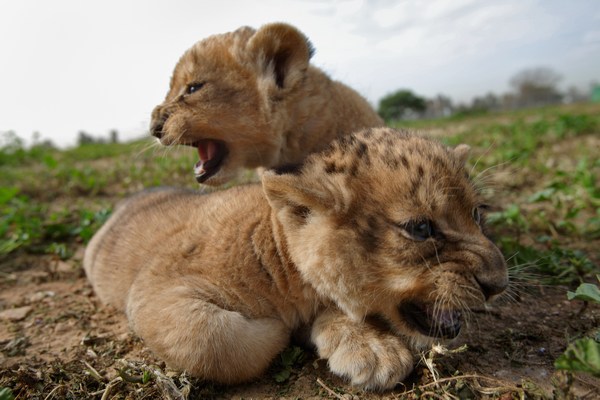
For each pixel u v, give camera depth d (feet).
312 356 1.45
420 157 1.36
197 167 1.98
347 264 1.34
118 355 1.49
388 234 1.31
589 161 3.07
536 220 2.10
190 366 1.35
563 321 1.49
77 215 2.59
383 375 1.31
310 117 1.99
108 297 1.73
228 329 1.35
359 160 1.38
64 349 1.52
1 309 1.74
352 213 1.33
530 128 5.30
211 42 2.03
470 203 1.36
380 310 1.39
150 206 1.86
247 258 1.44
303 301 1.45
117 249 1.74
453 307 1.30
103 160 5.41
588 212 2.21
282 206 1.38
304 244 1.37
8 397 1.24
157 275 1.50
